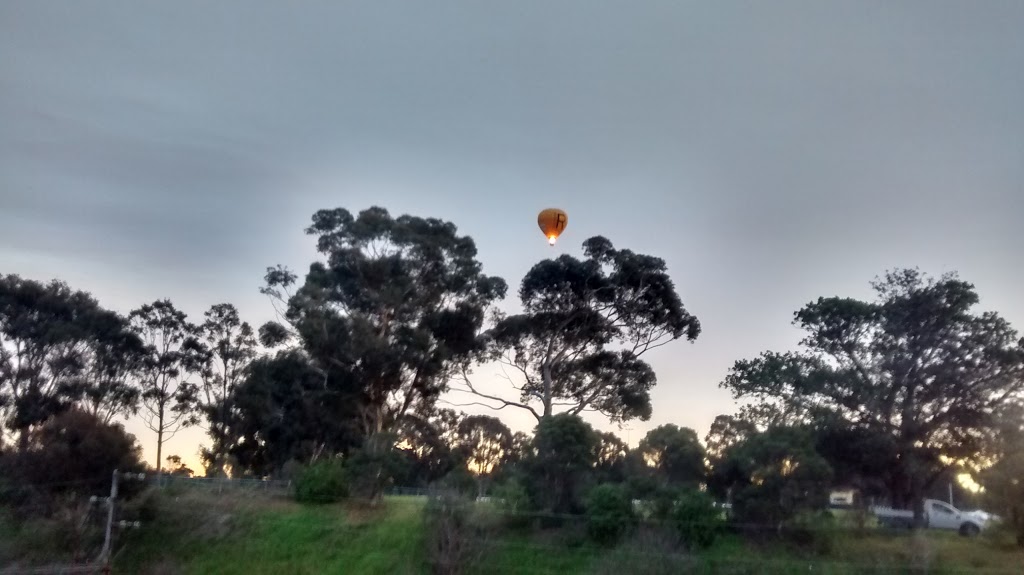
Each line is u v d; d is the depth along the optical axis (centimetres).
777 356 4078
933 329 3884
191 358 6044
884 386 3931
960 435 3828
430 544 3362
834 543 3222
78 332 5625
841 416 3925
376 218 5056
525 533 3506
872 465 3800
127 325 5966
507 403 5072
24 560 3309
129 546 3625
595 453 3791
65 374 5675
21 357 5619
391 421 5075
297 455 4856
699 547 3238
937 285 3903
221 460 5444
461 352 5016
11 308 5566
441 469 5156
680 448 3734
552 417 3850
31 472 3778
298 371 5016
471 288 5122
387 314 5059
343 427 4906
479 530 3422
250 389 5144
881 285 4022
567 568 3225
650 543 3144
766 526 3281
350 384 4859
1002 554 3130
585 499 3497
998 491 3316
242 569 3484
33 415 5391
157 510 3788
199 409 6034
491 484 3909
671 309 4897
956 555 3123
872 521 3362
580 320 4991
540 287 4909
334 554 3556
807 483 3331
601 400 5047
